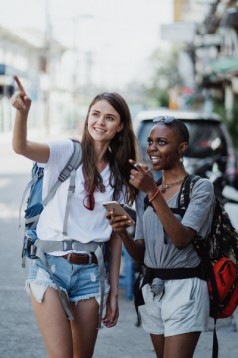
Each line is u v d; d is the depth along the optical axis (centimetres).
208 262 308
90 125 325
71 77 7156
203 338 493
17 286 641
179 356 302
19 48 4697
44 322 309
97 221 324
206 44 2756
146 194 302
